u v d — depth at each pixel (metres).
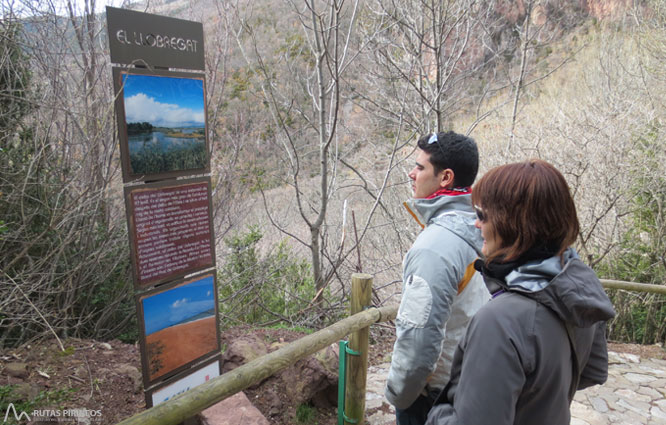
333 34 5.02
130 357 3.11
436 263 1.43
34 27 3.64
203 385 1.43
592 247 5.70
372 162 7.89
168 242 2.29
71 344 3.24
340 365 2.36
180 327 2.38
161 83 2.20
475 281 1.52
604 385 3.35
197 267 2.44
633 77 8.26
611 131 5.91
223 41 5.21
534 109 10.95
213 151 5.75
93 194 3.65
